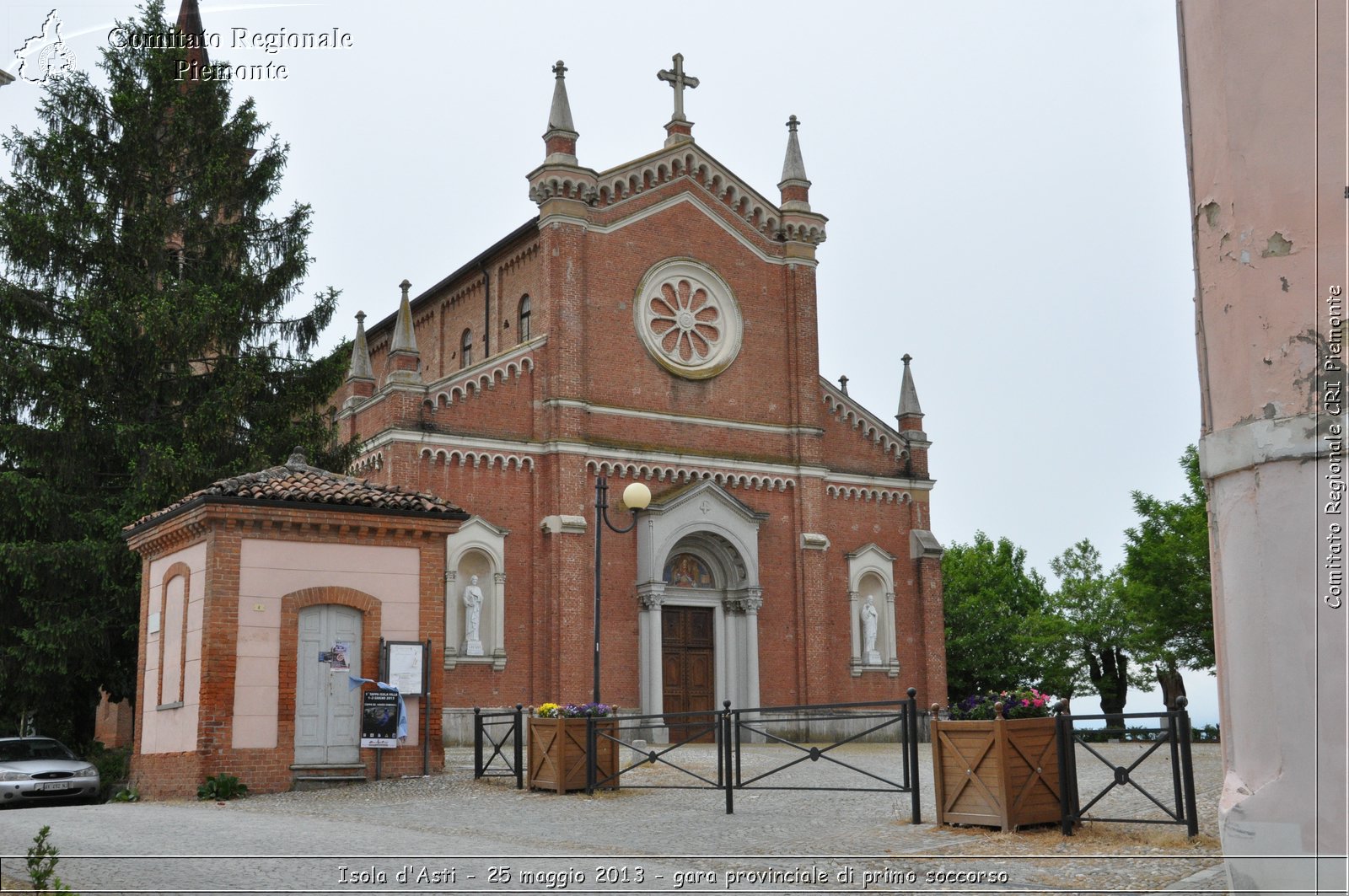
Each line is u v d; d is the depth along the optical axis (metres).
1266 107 10.45
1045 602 72.00
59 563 33.00
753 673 43.28
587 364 42.69
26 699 35.31
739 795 22.23
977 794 16.38
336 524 26.25
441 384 40.31
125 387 36.22
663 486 43.06
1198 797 20.19
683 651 43.19
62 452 34.62
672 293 44.91
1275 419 10.04
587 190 43.38
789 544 45.28
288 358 39.53
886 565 47.25
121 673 35.56
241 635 25.09
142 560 31.97
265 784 24.81
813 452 45.94
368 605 26.48
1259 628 10.02
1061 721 16.19
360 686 26.19
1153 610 52.19
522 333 46.56
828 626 45.59
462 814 20.30
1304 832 9.59
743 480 44.75
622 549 41.94
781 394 46.34
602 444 42.03
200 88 39.12
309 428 37.84
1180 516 53.19
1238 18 10.70
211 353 38.09
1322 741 9.56
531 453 41.28
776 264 47.28
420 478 39.44
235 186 39.47
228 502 25.14
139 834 17.06
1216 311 10.72
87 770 28.91
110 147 37.97
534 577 40.62
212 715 24.53
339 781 25.48
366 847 15.79
